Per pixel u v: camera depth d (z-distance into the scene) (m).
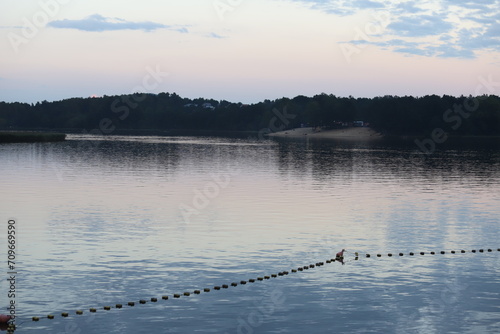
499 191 59.84
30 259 30.50
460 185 65.06
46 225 38.84
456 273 29.50
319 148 147.75
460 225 41.31
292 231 38.34
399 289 26.80
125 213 43.78
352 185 63.97
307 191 58.16
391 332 21.89
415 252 33.62
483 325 22.67
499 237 37.66
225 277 28.19
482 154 124.69
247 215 43.78
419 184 65.69
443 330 22.16
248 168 83.31
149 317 23.14
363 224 41.12
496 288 27.08
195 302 24.83
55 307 24.03
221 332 21.72
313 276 28.66
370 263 31.16
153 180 66.06
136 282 27.16
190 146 147.50
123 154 110.75
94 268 29.11
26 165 83.44
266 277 28.28
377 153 126.44
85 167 81.44
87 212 43.91
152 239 35.34
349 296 25.77
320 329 22.06
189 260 30.88
